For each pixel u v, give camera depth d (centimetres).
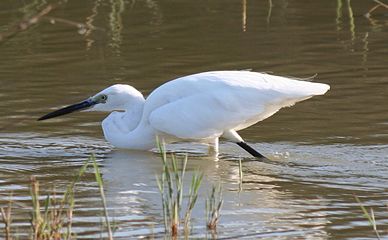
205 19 2127
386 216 1084
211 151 1395
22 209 1115
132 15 2169
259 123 1523
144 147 1420
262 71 1756
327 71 1753
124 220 1077
